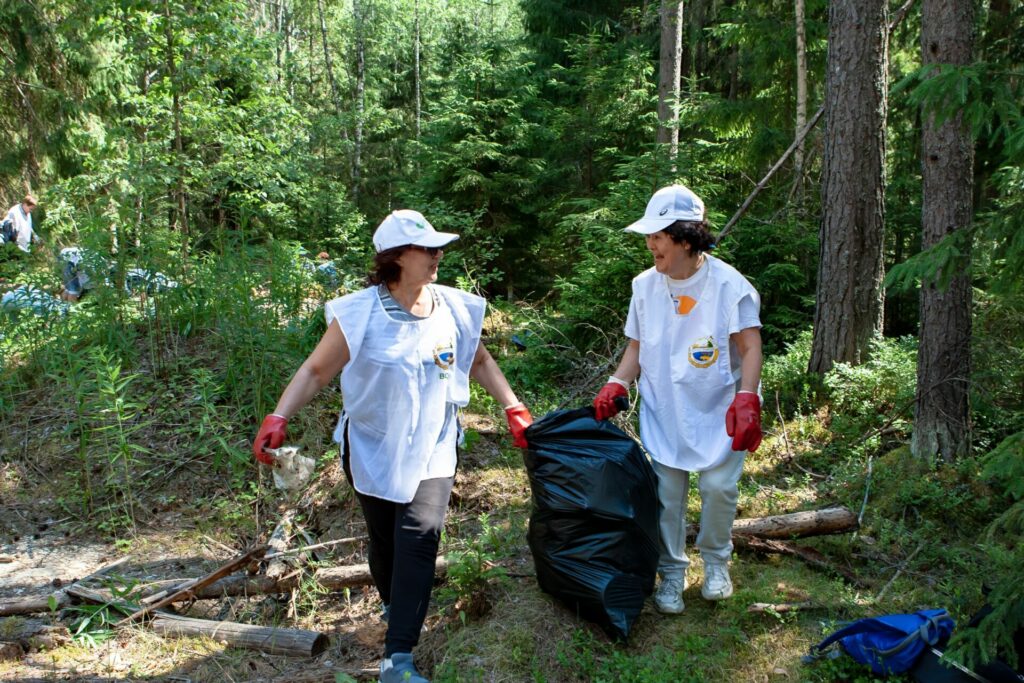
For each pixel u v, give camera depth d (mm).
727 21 12664
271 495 4531
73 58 12461
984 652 2484
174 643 3250
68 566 3996
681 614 3268
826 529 3775
